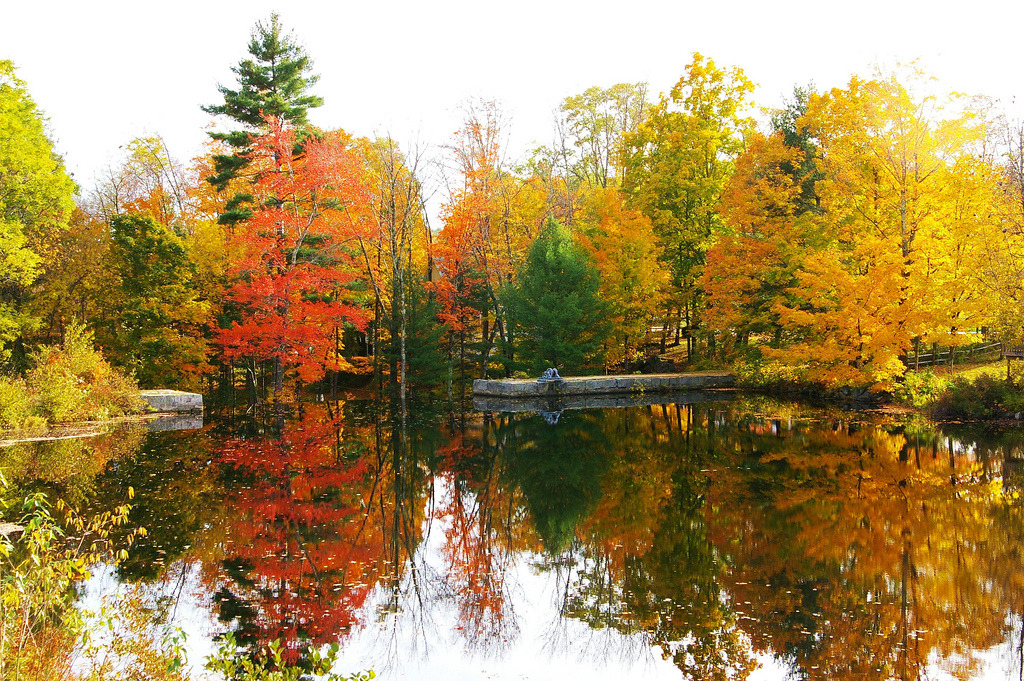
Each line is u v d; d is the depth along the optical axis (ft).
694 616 31.89
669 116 121.90
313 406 103.81
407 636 30.83
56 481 55.16
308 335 89.10
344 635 30.76
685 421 84.23
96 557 26.94
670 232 121.90
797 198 118.52
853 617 31.17
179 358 100.12
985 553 38.60
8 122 93.91
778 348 107.34
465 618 32.60
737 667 27.20
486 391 108.78
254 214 91.45
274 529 45.01
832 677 26.13
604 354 115.85
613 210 118.62
